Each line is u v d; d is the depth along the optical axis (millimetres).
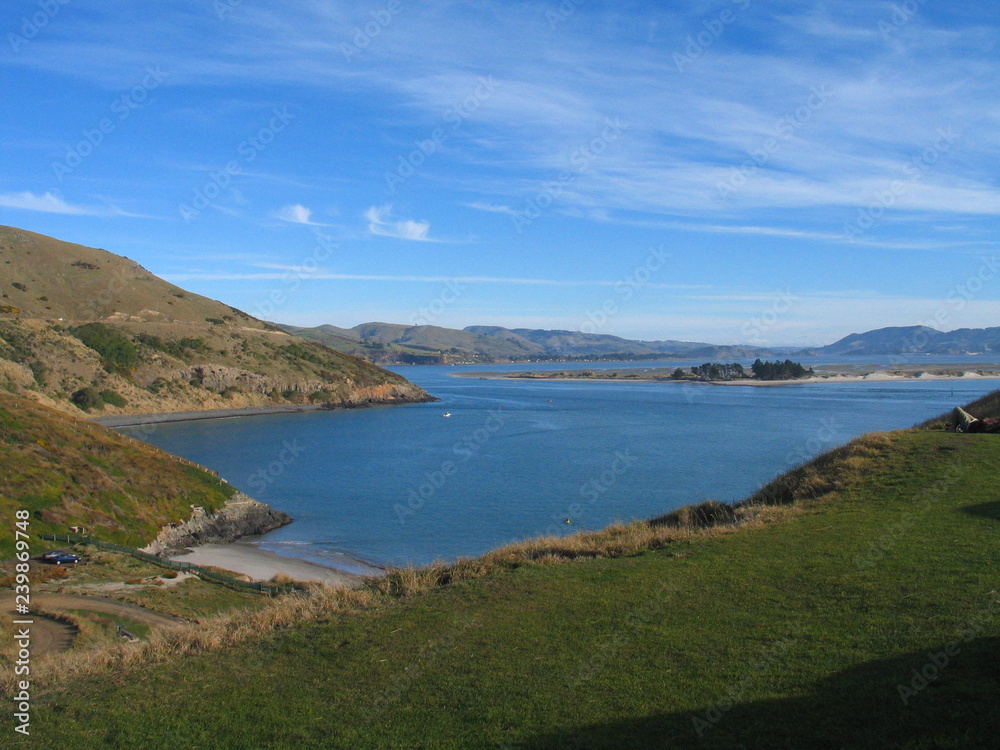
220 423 104000
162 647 9703
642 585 10266
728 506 17578
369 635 9289
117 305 131375
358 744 6297
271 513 42156
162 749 6543
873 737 5293
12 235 140750
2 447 35156
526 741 5992
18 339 100562
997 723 5188
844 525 12688
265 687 7883
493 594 10562
